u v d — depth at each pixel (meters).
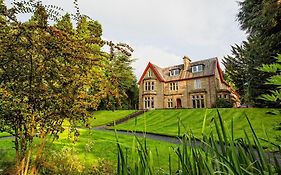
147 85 36.09
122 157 1.08
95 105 4.86
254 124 14.56
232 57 32.38
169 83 35.59
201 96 32.19
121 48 4.84
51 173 5.03
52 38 4.03
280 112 1.29
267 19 11.34
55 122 4.91
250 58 19.34
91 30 5.07
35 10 4.02
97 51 4.68
